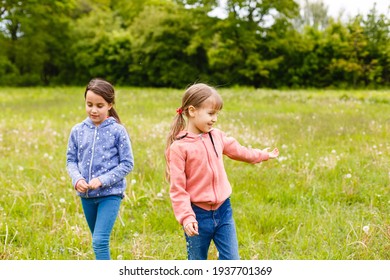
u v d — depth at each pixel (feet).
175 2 183.01
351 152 35.99
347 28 181.98
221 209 14.48
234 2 166.91
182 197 14.02
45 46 197.06
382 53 168.45
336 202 24.39
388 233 18.79
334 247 18.21
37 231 20.72
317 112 64.95
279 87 177.99
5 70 198.39
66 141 42.52
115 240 19.77
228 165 32.19
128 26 221.05
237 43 174.91
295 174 29.32
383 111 65.16
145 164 32.04
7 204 24.56
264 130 45.14
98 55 196.54
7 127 51.80
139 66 185.47
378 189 25.50
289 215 22.13
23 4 191.72
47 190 25.66
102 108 16.40
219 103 14.38
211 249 17.95
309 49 176.65
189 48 174.81
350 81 174.70
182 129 14.92
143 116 60.64
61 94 118.21
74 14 230.89
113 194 16.08
